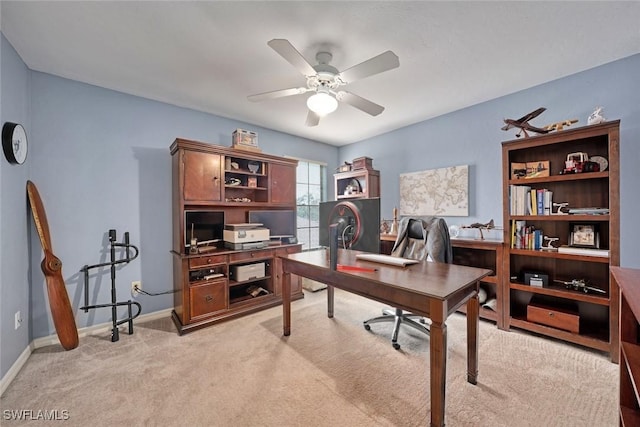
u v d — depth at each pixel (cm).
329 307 285
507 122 240
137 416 147
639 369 99
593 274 230
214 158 289
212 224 305
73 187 243
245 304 296
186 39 190
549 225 249
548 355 203
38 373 187
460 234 321
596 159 221
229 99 289
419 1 158
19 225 200
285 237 351
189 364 197
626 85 217
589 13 167
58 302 216
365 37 190
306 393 165
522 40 195
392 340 222
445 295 129
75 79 243
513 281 253
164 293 293
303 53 207
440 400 131
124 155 270
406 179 382
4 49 181
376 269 179
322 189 475
